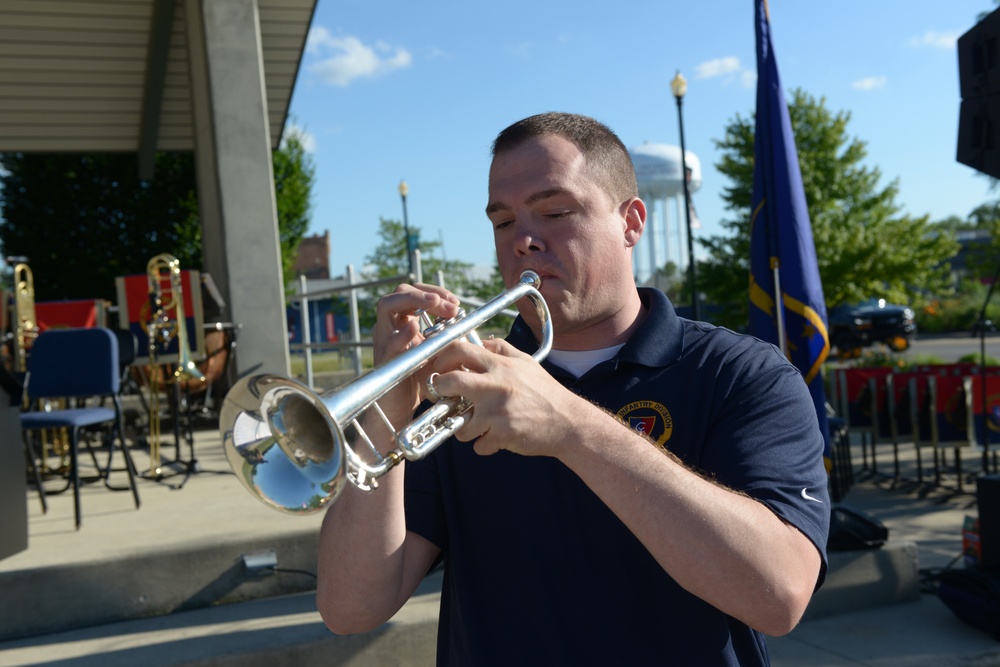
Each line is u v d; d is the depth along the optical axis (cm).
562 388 122
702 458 143
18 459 352
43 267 1420
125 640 313
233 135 660
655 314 153
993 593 362
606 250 148
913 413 650
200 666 295
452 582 154
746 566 121
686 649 138
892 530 551
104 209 1445
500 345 124
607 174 148
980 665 344
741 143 1750
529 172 144
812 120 1820
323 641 307
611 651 139
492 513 148
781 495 131
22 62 844
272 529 366
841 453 674
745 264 1739
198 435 706
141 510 424
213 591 349
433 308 133
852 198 1850
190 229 1467
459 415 124
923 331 3089
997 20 399
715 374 146
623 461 121
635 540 141
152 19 810
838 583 397
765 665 145
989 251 2123
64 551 347
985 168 417
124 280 617
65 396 434
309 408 124
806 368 466
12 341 616
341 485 116
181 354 524
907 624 382
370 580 144
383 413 135
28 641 317
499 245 153
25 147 988
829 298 1828
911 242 1822
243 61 664
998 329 2925
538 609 142
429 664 317
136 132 997
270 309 665
